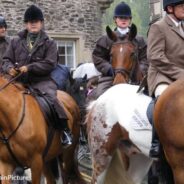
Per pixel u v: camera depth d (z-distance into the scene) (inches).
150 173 276.8
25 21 289.4
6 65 286.5
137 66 297.4
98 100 246.8
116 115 232.4
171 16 222.2
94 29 780.0
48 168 299.3
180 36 220.5
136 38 312.8
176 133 197.6
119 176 245.0
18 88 271.0
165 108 201.6
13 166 262.1
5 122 254.1
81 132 337.4
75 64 764.6
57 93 303.3
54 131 278.8
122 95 235.9
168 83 220.1
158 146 210.7
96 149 243.0
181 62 221.9
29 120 259.1
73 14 759.7
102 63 314.2
